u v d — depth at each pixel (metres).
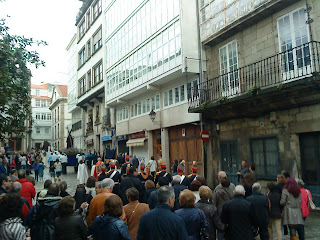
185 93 16.31
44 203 4.33
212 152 14.56
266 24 11.77
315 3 9.85
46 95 72.62
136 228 4.50
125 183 7.50
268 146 11.76
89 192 6.63
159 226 3.38
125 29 21.67
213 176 14.44
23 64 10.36
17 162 23.02
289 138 10.79
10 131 9.98
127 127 23.27
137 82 19.59
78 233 3.85
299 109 10.44
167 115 17.81
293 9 10.62
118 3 23.11
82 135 36.53
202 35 14.91
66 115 52.59
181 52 14.80
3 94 9.12
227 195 5.84
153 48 17.73
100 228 3.55
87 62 32.75
